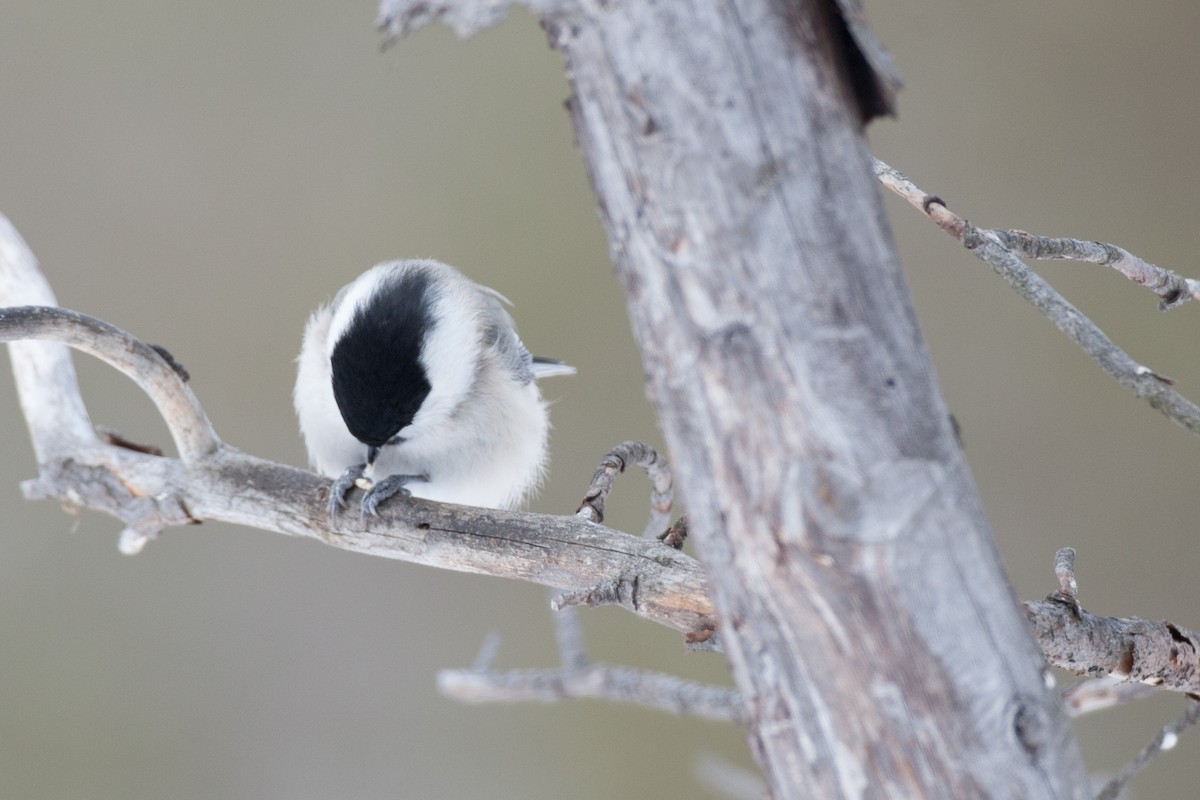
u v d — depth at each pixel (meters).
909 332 2.60
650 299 2.65
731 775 3.64
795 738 2.69
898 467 2.53
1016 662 2.62
